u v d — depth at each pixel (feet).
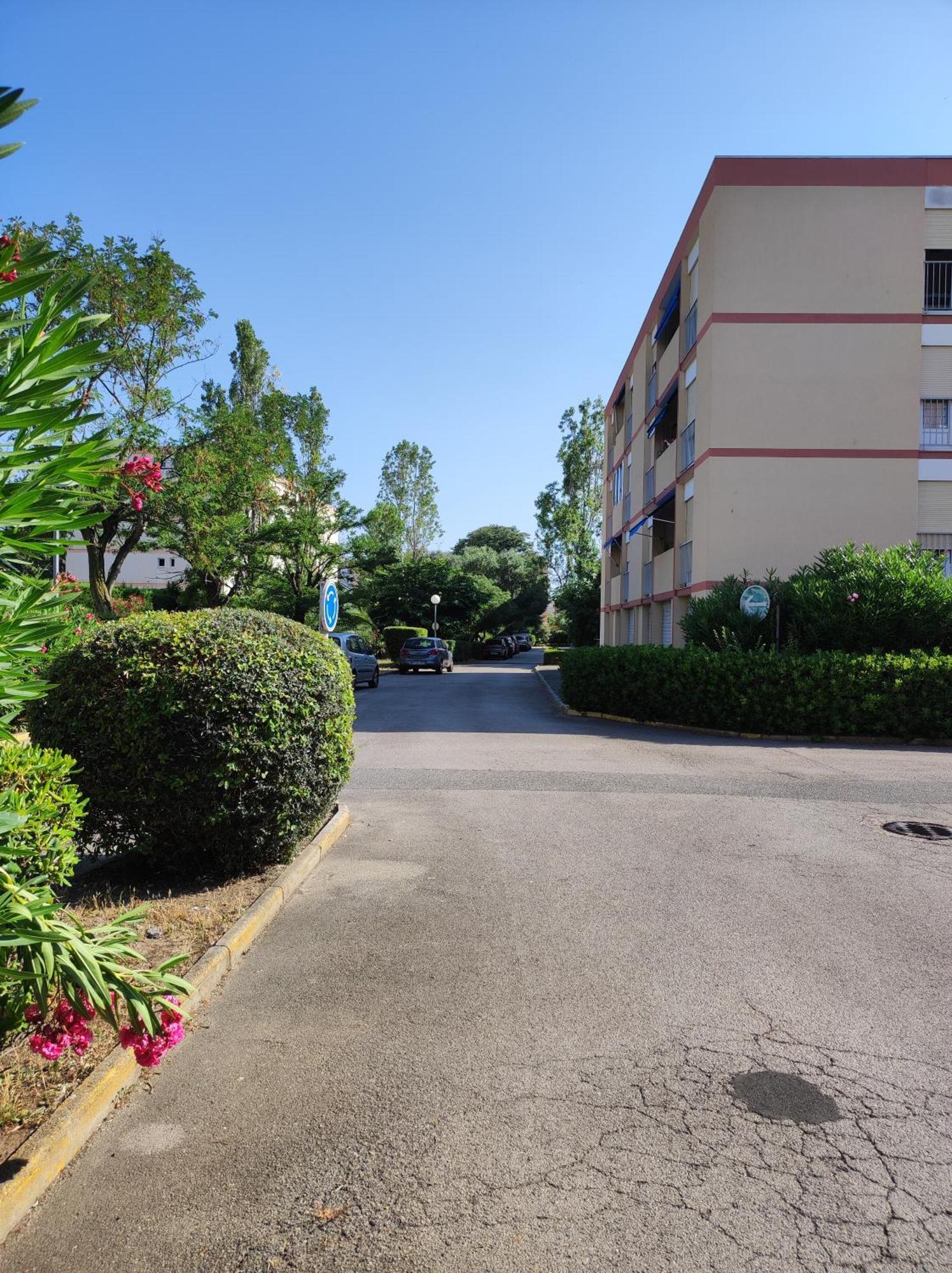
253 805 19.38
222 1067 12.03
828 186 63.93
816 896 19.76
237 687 18.90
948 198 63.87
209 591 98.12
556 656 155.12
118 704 18.65
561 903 19.12
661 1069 11.94
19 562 9.43
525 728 54.65
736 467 64.03
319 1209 9.05
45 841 12.19
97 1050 11.76
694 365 70.95
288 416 122.01
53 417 7.95
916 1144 10.18
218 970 15.02
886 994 14.49
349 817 27.17
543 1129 10.48
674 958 16.01
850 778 35.50
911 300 63.77
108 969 9.42
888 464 63.57
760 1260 8.28
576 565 186.50
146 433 67.15
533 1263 8.25
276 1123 10.64
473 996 14.32
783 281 64.08
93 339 8.29
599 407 190.80
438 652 127.13
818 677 50.26
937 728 48.88
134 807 19.01
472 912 18.53
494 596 195.93
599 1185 9.41
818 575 55.67
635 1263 8.24
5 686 8.96
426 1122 10.66
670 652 56.13
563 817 27.81
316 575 121.08
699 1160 9.86
